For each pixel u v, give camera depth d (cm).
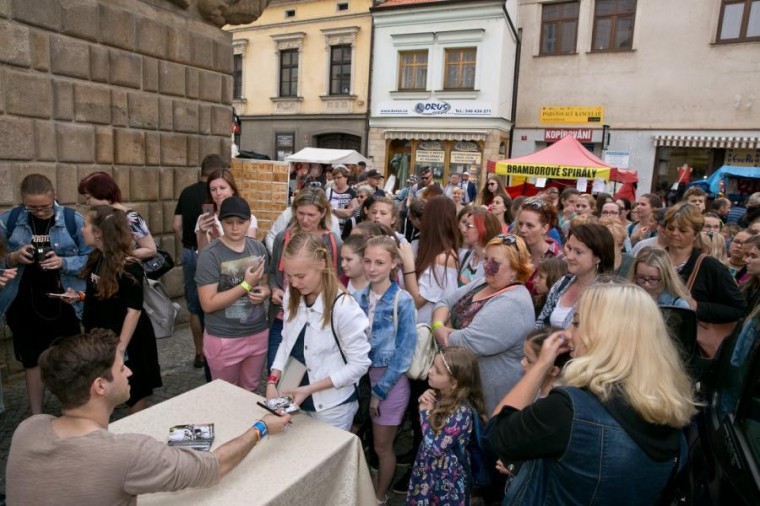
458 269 333
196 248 455
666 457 140
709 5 1549
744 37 1521
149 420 216
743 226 605
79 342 150
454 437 244
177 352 507
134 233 378
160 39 536
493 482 266
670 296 268
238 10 613
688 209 326
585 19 1717
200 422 215
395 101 1894
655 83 1647
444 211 324
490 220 345
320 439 208
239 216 291
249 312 305
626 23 1677
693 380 212
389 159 1956
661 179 1708
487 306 261
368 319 269
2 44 398
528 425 146
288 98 2094
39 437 142
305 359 245
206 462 162
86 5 460
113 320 296
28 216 362
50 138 442
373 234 317
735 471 133
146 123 531
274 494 172
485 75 1727
